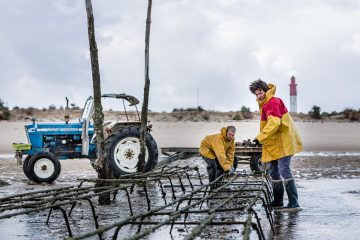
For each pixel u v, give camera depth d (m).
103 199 9.98
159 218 8.35
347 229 7.42
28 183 14.12
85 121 14.69
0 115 59.34
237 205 9.52
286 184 8.97
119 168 13.62
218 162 11.87
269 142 8.98
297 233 7.16
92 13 10.09
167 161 15.68
